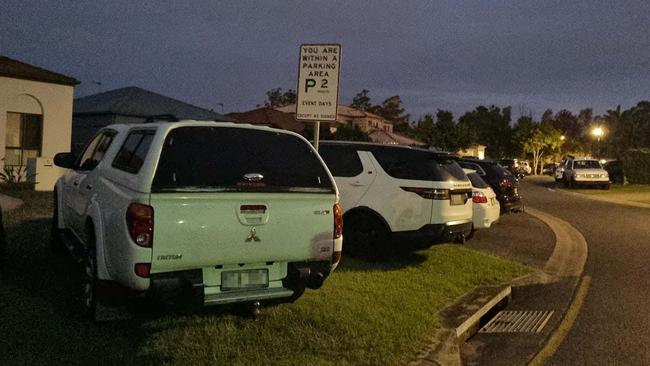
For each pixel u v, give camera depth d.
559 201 25.45
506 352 6.19
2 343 4.94
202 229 4.92
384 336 5.70
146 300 5.46
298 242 5.43
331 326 5.79
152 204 4.77
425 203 8.92
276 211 5.28
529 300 8.34
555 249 12.30
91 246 5.72
